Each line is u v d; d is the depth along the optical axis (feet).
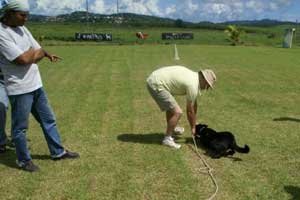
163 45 90.22
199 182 12.19
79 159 13.99
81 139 16.38
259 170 13.14
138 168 13.21
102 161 13.83
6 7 11.47
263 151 14.96
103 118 19.90
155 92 14.61
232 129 17.92
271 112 21.25
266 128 18.11
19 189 11.70
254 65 45.93
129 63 46.91
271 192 11.53
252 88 29.04
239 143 15.89
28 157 12.97
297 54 65.41
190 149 15.10
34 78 12.43
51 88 29.04
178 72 14.37
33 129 17.80
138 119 19.66
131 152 14.74
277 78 34.53
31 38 12.54
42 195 11.34
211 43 101.91
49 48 79.05
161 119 19.65
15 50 11.57
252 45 96.17
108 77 34.55
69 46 85.97
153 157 14.19
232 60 52.54
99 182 12.15
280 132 17.46
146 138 16.48
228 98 25.07
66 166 13.35
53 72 38.40
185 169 13.14
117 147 15.31
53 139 13.60
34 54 11.93
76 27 194.08
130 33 145.89
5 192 11.53
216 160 13.97
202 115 20.56
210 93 26.76
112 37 116.47
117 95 26.00
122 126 18.37
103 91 27.55
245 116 20.35
